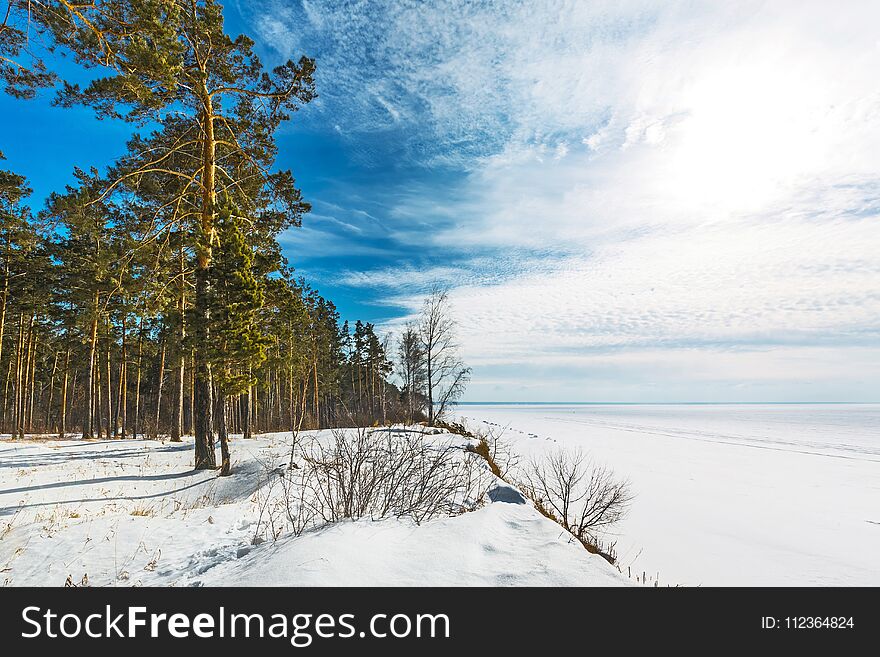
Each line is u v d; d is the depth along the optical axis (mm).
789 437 79750
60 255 28578
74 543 6844
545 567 4699
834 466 43531
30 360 36625
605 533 17297
